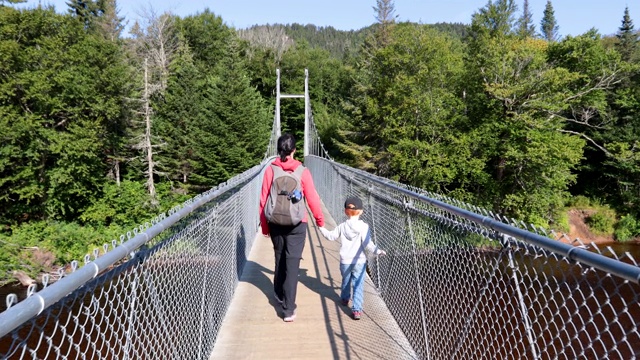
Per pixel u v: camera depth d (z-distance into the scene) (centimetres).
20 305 94
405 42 2605
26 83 2108
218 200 370
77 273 121
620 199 2641
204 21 4622
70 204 2344
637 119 2511
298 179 348
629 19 4034
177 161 2900
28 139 2202
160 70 3300
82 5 3881
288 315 359
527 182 2144
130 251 158
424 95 2414
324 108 4309
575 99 2356
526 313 177
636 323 118
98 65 2469
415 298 312
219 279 355
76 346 129
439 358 265
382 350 310
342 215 734
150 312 189
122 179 2900
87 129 2294
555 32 6625
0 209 2264
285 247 363
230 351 311
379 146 2900
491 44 2375
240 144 2917
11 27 2173
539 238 150
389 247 394
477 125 2344
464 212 214
